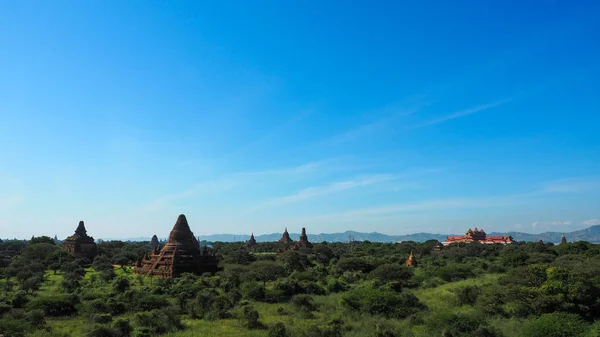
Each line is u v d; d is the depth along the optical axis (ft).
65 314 166.71
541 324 134.72
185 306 179.11
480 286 218.59
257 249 640.17
